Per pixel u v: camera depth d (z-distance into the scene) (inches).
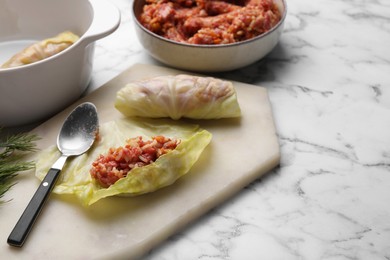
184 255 22.8
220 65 29.1
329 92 29.3
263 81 30.0
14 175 24.9
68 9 30.6
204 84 26.9
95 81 30.0
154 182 23.9
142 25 30.5
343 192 24.7
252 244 23.0
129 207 23.8
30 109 26.9
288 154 26.3
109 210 23.8
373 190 24.7
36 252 22.5
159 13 30.2
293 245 22.9
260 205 24.3
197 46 28.2
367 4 35.1
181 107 26.8
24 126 27.8
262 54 29.5
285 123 27.6
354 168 25.6
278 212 24.0
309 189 24.8
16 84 25.5
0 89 25.5
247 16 29.5
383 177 25.2
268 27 30.0
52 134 26.8
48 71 25.9
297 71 30.5
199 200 24.0
